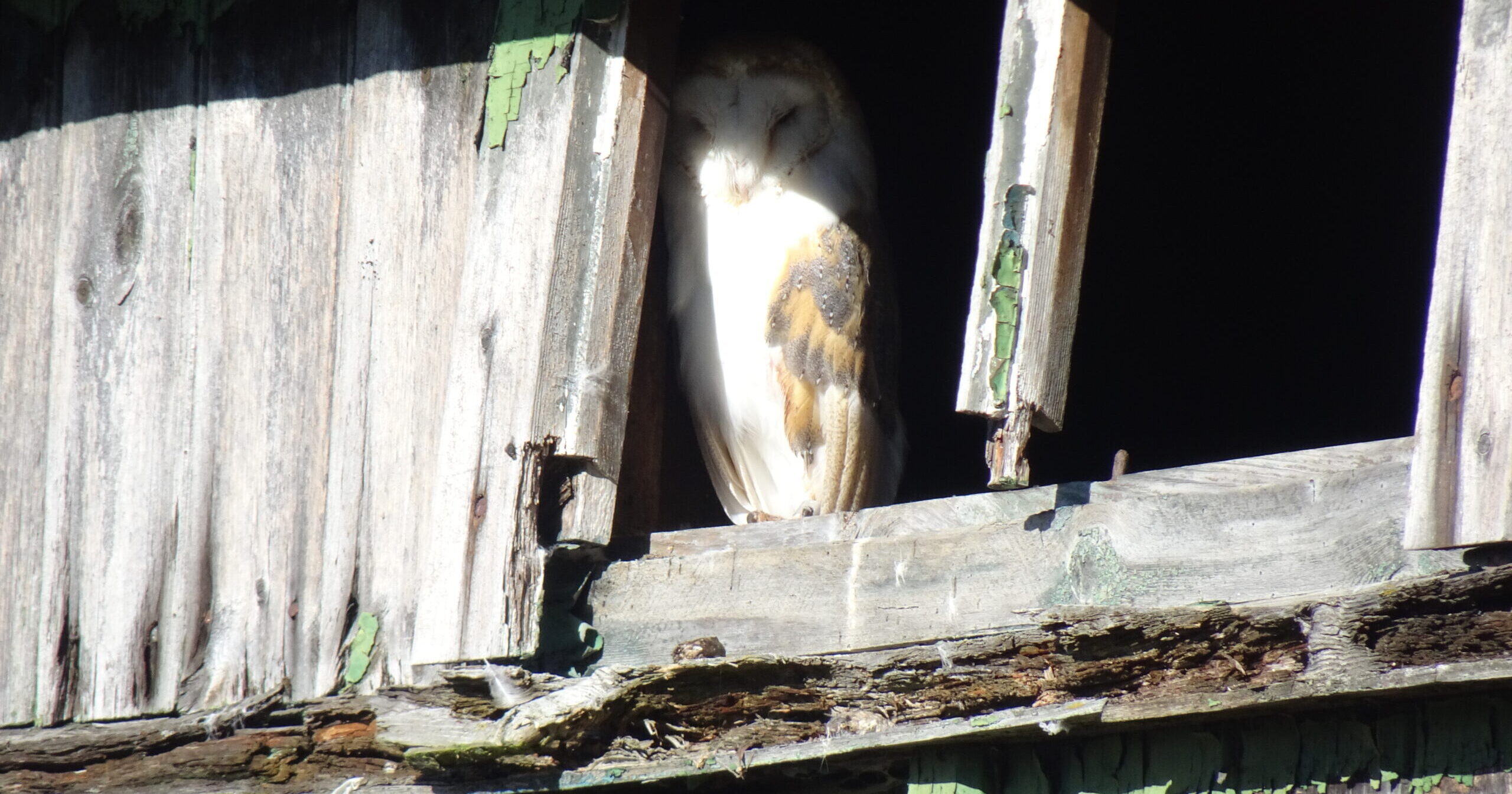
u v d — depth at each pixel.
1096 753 5.20
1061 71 5.55
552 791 5.85
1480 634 4.46
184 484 7.44
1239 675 4.88
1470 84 4.67
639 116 6.50
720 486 8.66
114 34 8.05
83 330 7.89
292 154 7.38
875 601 5.75
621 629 6.28
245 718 6.86
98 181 7.97
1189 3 10.46
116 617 7.50
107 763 7.19
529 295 6.34
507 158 6.56
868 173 8.81
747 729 5.66
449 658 6.19
